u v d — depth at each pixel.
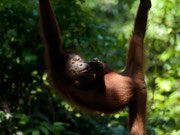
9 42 10.05
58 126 8.88
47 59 8.07
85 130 10.60
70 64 7.99
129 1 11.26
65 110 10.64
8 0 9.56
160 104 10.36
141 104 7.88
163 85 10.42
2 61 9.98
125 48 11.03
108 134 10.52
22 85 10.16
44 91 10.43
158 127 10.09
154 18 9.97
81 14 10.48
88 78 7.77
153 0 9.27
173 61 12.27
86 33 10.27
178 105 12.48
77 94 8.09
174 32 9.81
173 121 10.22
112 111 7.96
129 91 7.77
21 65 10.03
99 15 21.42
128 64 8.10
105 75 7.97
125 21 21.06
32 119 9.34
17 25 9.92
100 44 10.86
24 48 9.73
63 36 10.08
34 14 9.70
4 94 9.90
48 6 7.74
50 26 7.87
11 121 9.47
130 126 8.00
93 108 8.09
